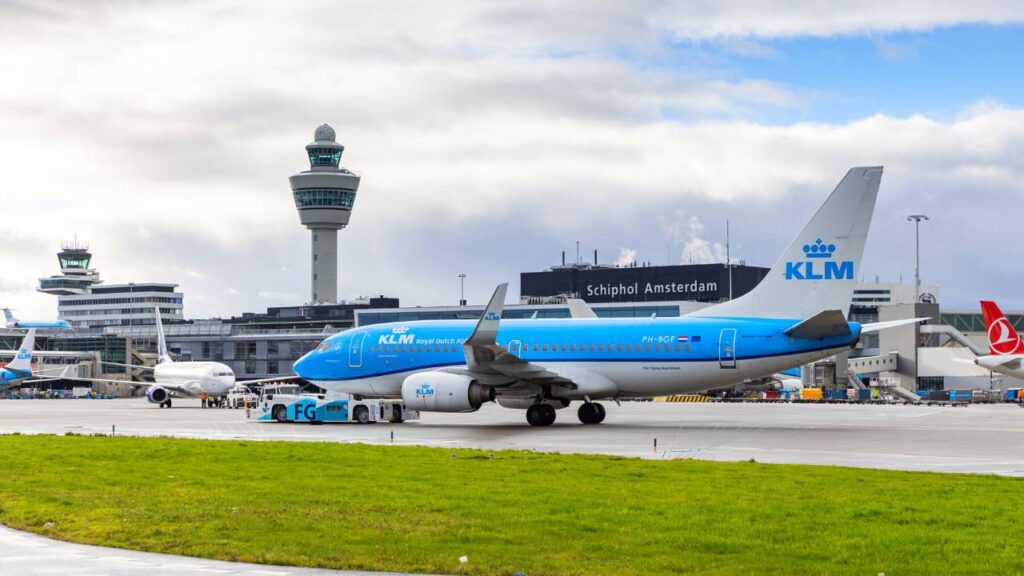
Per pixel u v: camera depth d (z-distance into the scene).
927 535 20.94
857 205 52.47
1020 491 27.22
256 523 22.19
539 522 22.41
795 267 53.84
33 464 34.47
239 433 53.75
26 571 17.80
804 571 17.91
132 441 44.62
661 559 18.81
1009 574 17.66
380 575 17.86
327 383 64.38
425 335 61.81
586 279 181.50
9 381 129.88
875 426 57.41
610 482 29.05
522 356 58.44
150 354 175.12
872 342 136.62
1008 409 85.31
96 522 22.41
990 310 93.88
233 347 172.00
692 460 35.66
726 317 55.12
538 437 49.00
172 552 19.45
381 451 39.16
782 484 28.53
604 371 56.72
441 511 23.88
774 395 116.56
